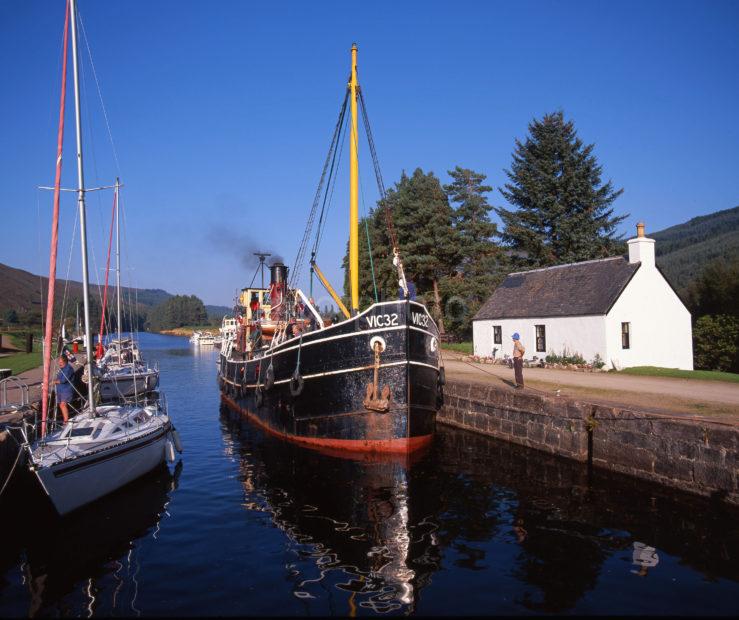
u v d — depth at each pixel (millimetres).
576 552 8633
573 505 10852
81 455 10969
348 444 15102
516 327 29516
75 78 13086
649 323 25844
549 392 16484
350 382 14922
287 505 11305
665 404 13789
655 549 8680
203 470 14445
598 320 24891
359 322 14805
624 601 7062
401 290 15367
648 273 26094
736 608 6859
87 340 13352
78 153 13133
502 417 17109
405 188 46250
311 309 18031
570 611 6840
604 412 13273
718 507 10414
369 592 7441
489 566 8188
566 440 14438
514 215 48031
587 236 45812
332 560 8531
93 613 6992
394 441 14586
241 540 9422
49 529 10109
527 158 49438
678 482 11336
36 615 6973
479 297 44344
